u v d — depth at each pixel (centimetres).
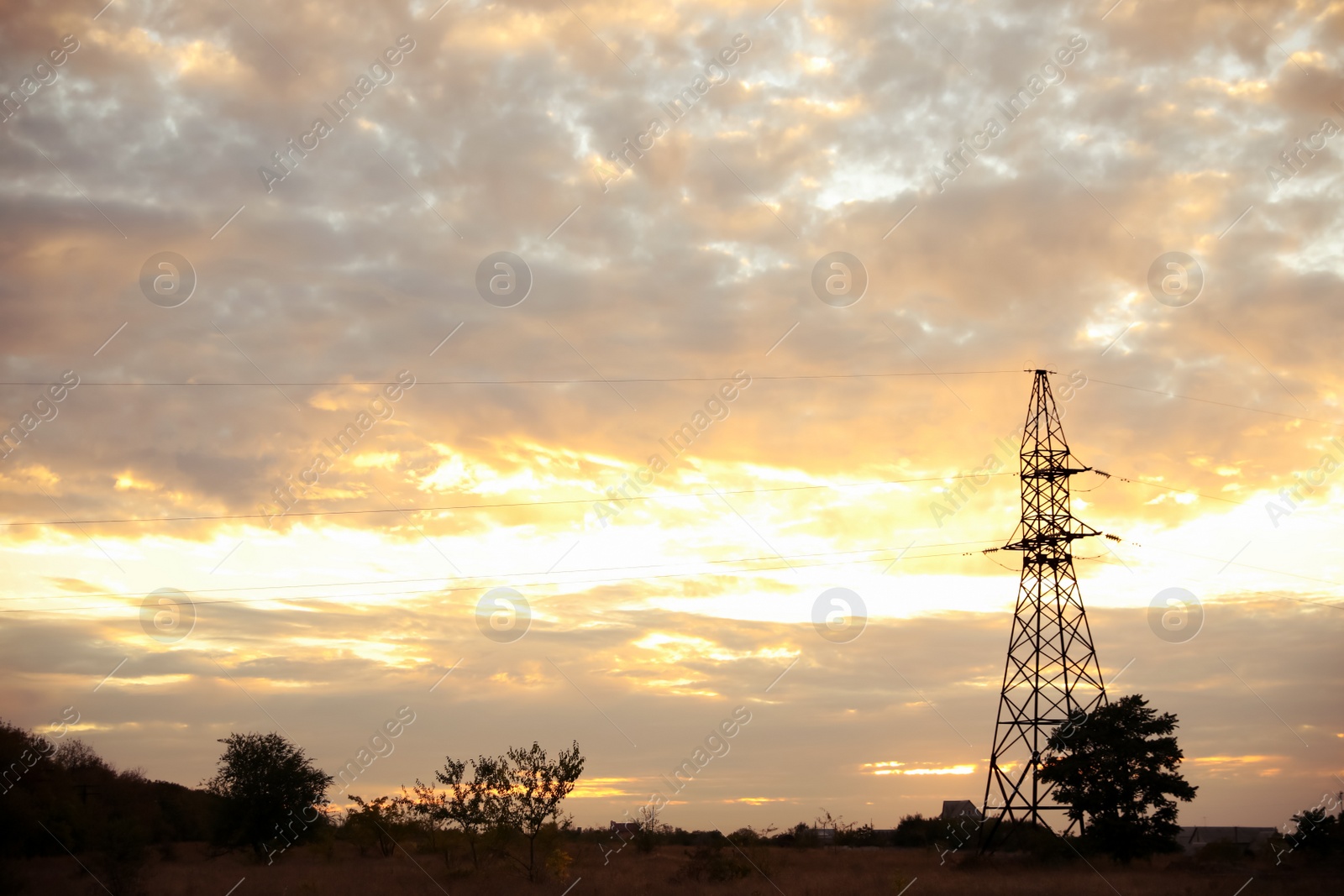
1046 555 6028
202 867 5369
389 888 4075
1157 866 5900
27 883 4147
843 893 4075
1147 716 5897
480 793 4659
